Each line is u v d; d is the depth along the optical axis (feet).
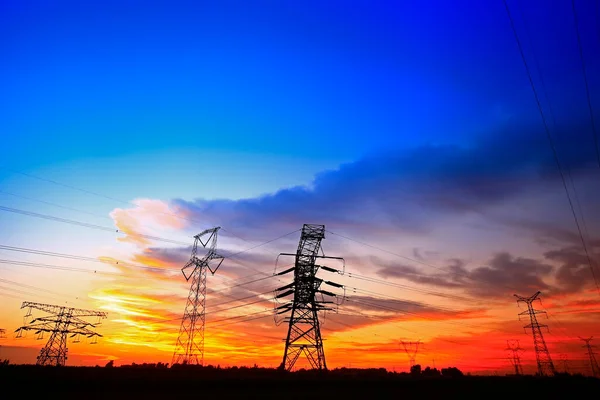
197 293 284.00
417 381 187.11
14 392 109.40
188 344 267.18
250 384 143.33
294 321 232.53
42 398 108.27
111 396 114.42
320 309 237.04
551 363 344.28
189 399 119.65
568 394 208.85
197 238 306.14
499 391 197.57
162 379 137.49
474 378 224.94
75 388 117.70
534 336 361.30
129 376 144.77
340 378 200.75
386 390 168.55
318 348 226.99
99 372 157.79
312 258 245.65
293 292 242.58
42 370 144.15
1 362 145.59
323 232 250.57
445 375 266.77
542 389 215.72
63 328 306.96
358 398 147.54
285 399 132.05
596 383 247.09
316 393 147.13
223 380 138.72
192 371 185.98
